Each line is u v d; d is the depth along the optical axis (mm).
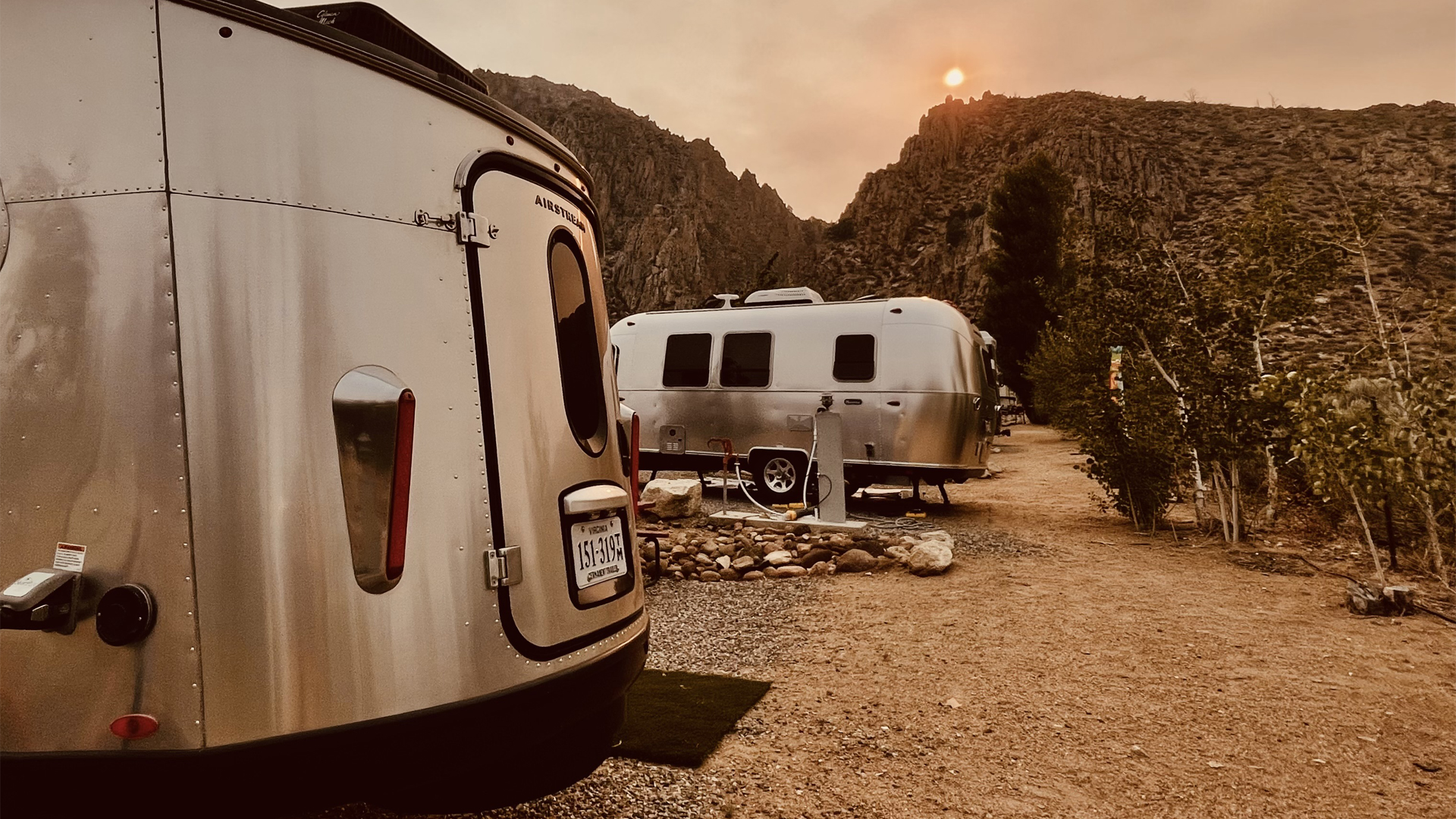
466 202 2182
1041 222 35969
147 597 1685
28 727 1702
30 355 1758
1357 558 7551
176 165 1762
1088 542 8820
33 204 1776
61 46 1798
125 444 1712
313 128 1921
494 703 2037
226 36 1837
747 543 7891
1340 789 3285
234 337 1771
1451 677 4531
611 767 3336
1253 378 8414
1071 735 3791
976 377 10492
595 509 2461
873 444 10406
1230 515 9500
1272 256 8609
